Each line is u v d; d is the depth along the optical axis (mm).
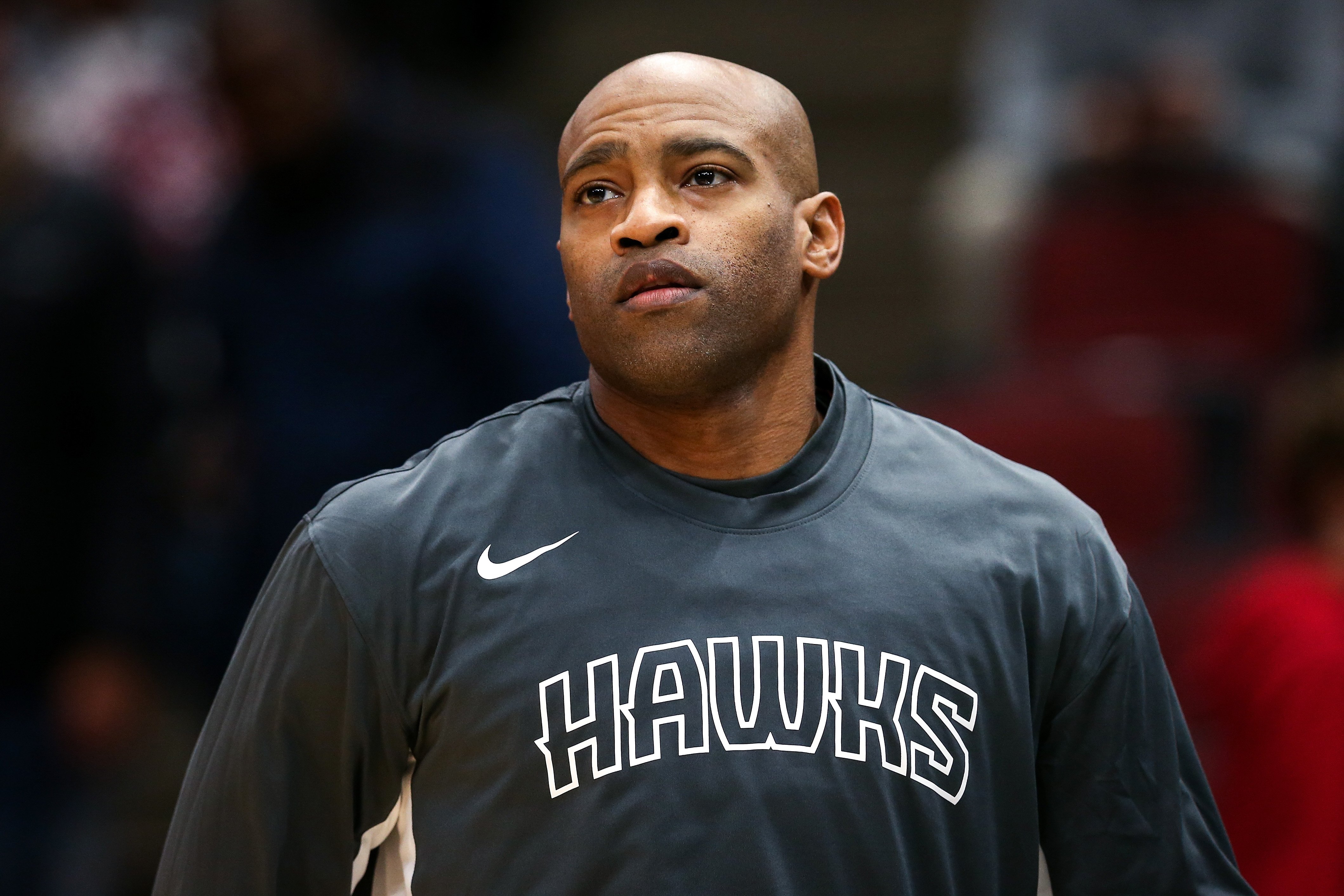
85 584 16469
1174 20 21781
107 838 18078
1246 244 18672
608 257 7176
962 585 7336
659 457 7520
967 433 17062
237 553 14266
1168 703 7750
